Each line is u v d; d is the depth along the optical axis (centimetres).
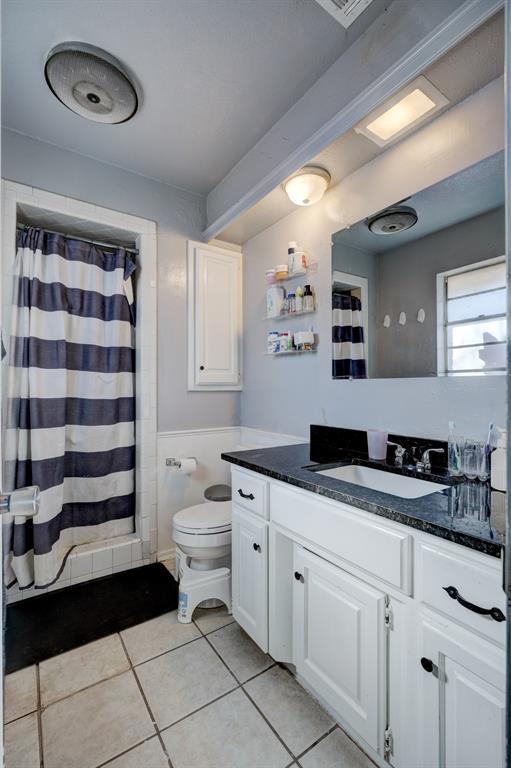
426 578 87
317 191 173
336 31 128
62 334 200
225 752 110
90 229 211
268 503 139
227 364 248
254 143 188
